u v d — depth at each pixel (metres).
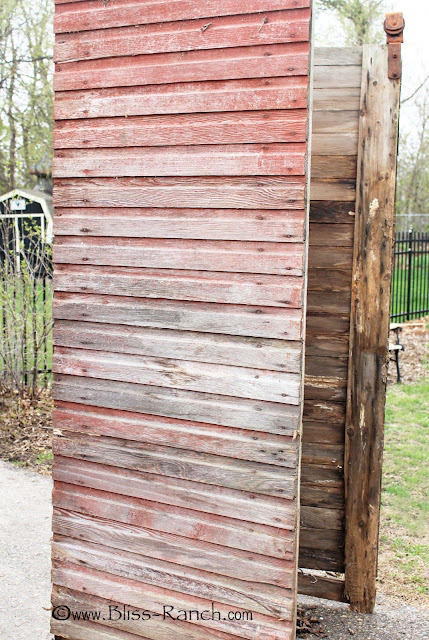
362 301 3.42
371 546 3.50
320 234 3.48
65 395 3.01
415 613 3.59
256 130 2.55
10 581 3.95
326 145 3.43
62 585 3.08
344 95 3.38
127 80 2.76
